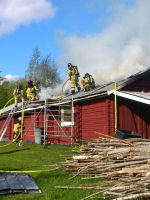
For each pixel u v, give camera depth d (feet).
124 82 38.04
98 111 39.63
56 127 49.67
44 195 15.29
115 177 16.67
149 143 20.42
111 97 37.45
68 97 49.03
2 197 14.62
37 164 24.41
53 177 19.20
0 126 79.51
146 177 14.07
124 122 37.24
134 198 13.41
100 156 19.42
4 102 132.87
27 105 56.75
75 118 45.29
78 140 39.40
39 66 161.07
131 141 21.16
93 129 40.45
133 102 38.60
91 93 39.34
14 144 45.60
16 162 25.61
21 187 15.84
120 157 17.85
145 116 39.06
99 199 14.47
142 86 41.45
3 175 18.94
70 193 15.55
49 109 49.34
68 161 21.01
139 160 17.47
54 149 36.96
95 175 18.37
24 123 60.29
